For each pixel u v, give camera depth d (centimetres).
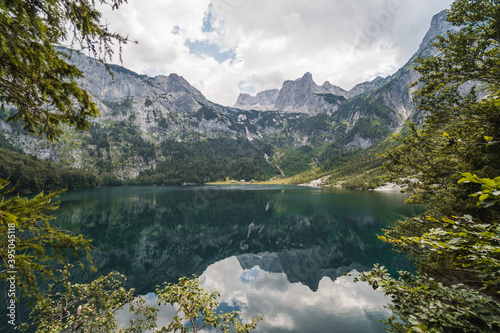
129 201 8069
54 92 379
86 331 733
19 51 330
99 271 2659
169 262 3216
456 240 289
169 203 8144
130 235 4206
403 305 413
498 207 736
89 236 3853
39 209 344
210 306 777
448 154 1045
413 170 1216
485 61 870
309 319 1545
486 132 866
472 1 878
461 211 870
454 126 1008
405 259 2962
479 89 972
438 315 340
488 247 254
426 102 1059
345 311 1642
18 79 370
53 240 384
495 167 857
